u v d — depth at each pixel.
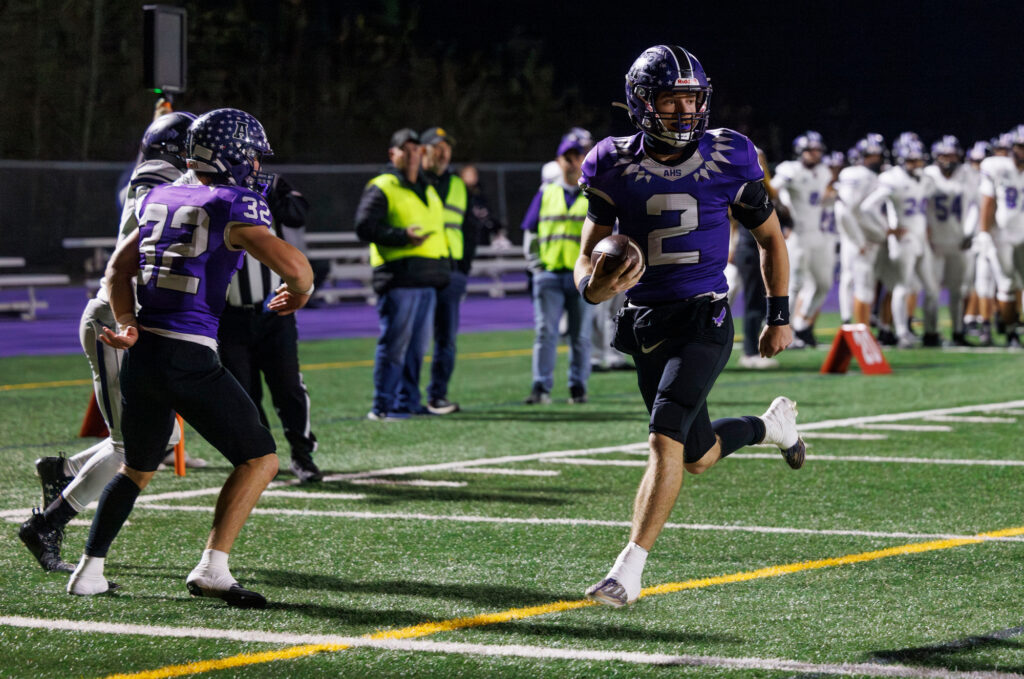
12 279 69.81
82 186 83.50
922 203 50.66
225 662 13.92
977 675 13.27
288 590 16.95
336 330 63.66
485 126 111.69
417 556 18.84
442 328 35.16
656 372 17.20
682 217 16.55
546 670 13.57
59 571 17.95
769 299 17.48
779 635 14.73
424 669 13.65
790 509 21.95
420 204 33.12
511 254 90.62
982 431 30.52
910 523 20.83
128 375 15.83
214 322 15.98
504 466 26.70
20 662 13.98
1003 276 50.94
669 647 14.32
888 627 15.02
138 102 97.19
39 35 94.50
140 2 97.44
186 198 15.84
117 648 14.45
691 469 18.25
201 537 20.22
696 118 16.30
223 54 101.38
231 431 15.91
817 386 39.75
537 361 36.72
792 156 122.88
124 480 16.52
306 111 105.31
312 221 85.31
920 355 48.91
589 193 16.84
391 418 34.22
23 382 43.50
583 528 20.70
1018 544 19.25
